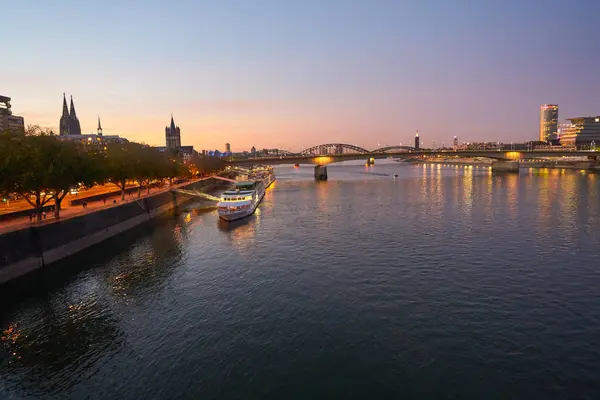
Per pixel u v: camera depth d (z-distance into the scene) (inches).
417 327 1222.3
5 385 1028.5
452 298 1430.9
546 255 1931.6
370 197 4650.6
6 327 1338.6
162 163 4040.4
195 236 2650.1
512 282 1573.6
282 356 1095.0
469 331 1187.3
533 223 2714.1
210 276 1774.1
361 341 1153.4
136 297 1563.7
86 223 2410.2
